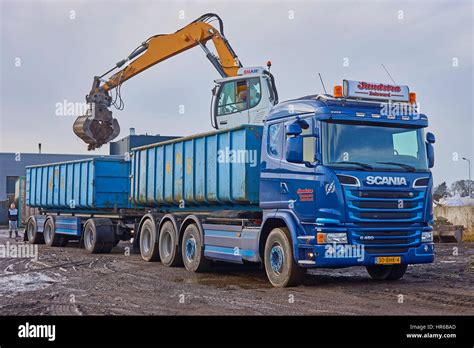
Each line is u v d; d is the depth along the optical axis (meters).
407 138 11.03
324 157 10.30
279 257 11.02
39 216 23.55
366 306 9.04
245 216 12.55
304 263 10.33
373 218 10.36
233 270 14.04
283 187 11.02
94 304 9.60
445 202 32.38
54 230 22.06
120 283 12.02
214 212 13.59
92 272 13.91
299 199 10.61
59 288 11.39
